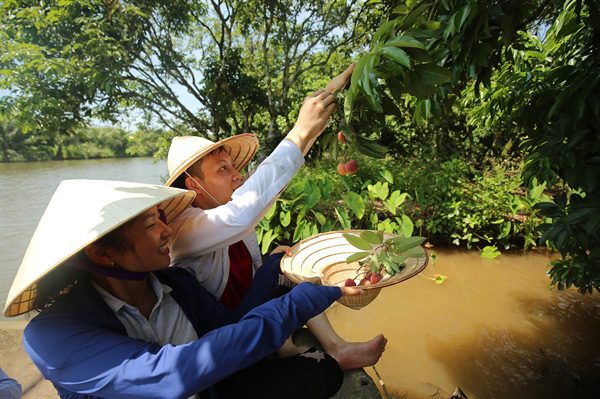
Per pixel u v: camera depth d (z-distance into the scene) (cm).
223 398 132
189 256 138
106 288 107
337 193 477
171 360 87
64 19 707
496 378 223
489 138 941
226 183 156
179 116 919
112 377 87
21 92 686
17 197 1152
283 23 891
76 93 721
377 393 150
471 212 462
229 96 936
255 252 182
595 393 209
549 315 296
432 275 376
